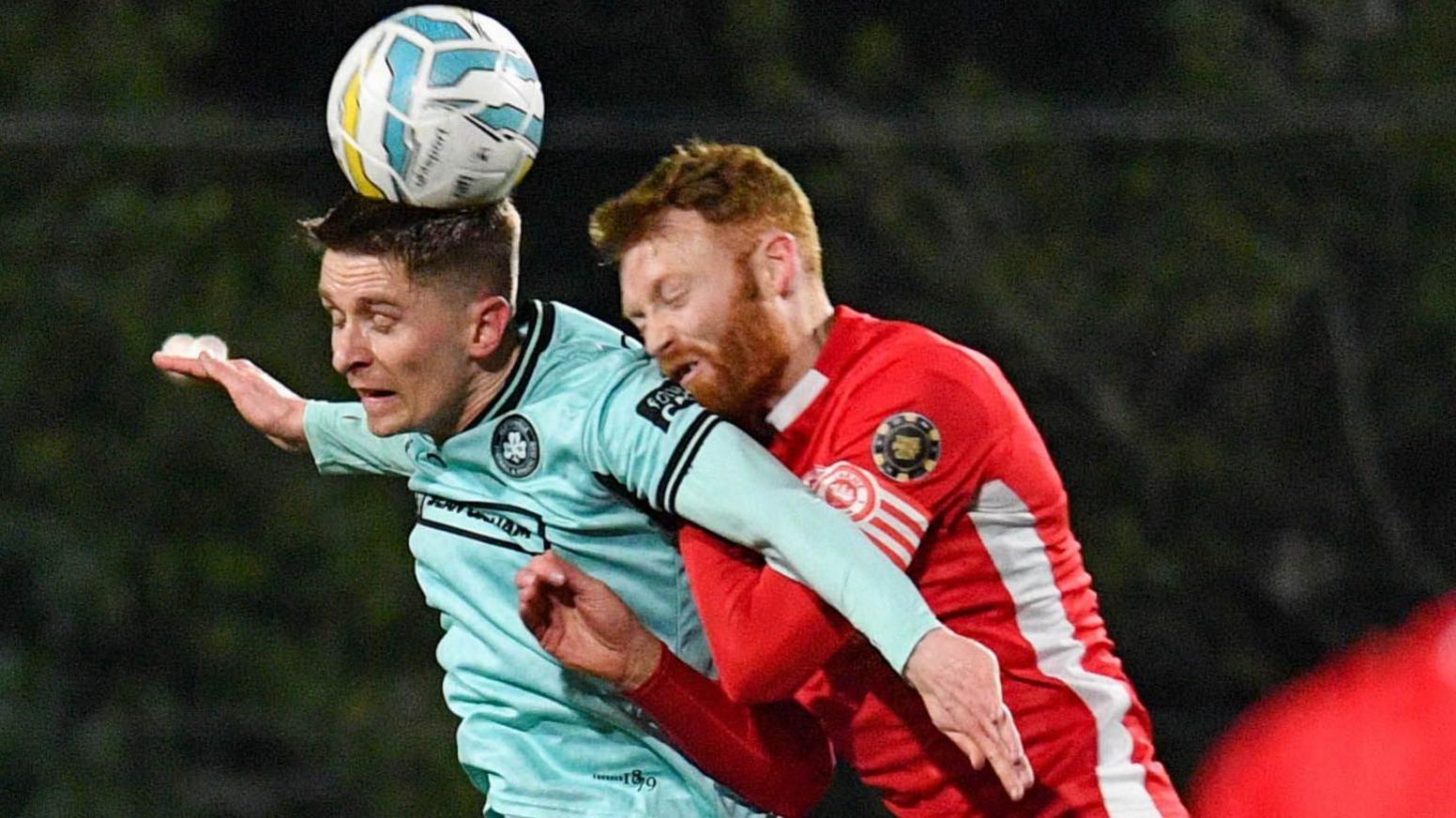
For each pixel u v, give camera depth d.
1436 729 5.25
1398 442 44.50
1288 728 5.33
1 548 44.91
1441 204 44.25
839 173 44.03
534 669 12.76
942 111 44.12
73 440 45.47
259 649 44.97
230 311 44.84
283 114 47.00
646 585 12.84
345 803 44.25
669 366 12.69
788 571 12.08
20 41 46.16
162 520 45.41
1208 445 43.84
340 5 47.59
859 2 46.72
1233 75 44.44
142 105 45.94
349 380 12.64
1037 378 44.06
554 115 46.72
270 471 45.69
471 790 43.88
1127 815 12.99
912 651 11.55
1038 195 44.31
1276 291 43.41
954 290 43.91
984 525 12.82
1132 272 43.94
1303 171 44.38
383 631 45.34
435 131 12.10
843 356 12.85
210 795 44.38
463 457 12.77
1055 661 13.04
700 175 12.70
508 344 12.73
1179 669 44.28
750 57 45.62
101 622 45.03
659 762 12.95
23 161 45.75
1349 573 44.34
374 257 12.30
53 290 45.47
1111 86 46.50
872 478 12.41
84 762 44.22
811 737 13.52
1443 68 44.34
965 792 13.11
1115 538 43.78
